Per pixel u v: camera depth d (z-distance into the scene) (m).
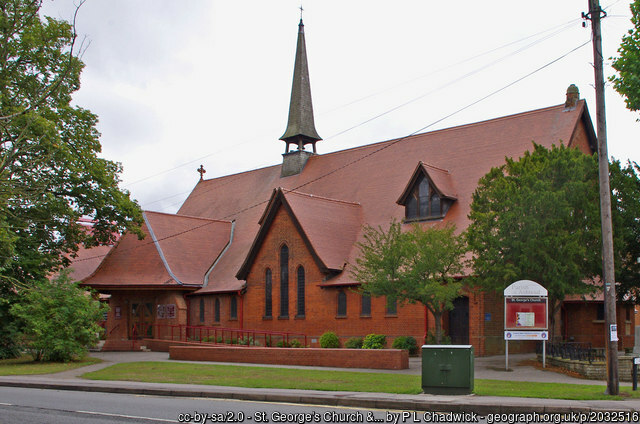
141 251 48.66
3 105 32.69
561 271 25.97
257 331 40.09
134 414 15.81
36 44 35.16
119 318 48.28
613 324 18.42
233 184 59.25
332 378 23.27
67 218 38.59
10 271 36.44
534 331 25.33
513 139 39.41
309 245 39.41
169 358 35.50
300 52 54.66
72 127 38.78
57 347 33.44
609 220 19.02
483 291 29.20
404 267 27.94
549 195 26.00
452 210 37.97
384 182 44.25
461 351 18.39
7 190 29.20
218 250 51.19
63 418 15.22
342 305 38.72
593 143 39.81
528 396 17.66
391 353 26.84
